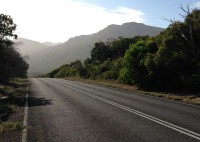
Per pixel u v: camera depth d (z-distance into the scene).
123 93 25.47
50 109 14.87
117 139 8.35
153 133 9.06
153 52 30.30
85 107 15.59
